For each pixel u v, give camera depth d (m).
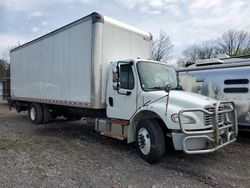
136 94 6.43
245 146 7.53
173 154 6.56
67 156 6.27
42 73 10.52
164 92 6.02
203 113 5.41
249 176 5.16
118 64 6.93
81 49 7.90
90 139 8.29
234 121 6.08
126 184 4.63
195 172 5.34
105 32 7.44
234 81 8.10
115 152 6.72
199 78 8.95
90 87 7.47
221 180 4.94
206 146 5.38
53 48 9.59
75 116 10.99
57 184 4.55
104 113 7.96
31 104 11.87
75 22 8.13
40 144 7.45
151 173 5.23
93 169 5.36
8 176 4.86
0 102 24.61
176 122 5.37
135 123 6.52
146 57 8.78
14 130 9.83
